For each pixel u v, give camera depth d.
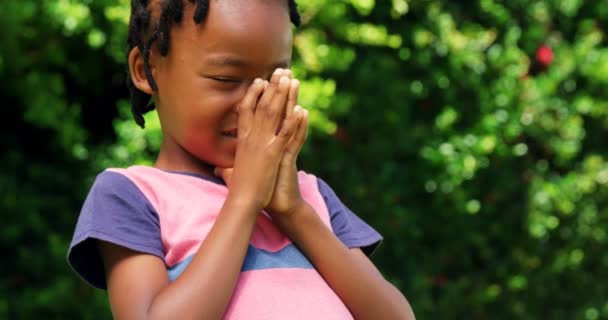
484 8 7.90
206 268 2.41
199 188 2.64
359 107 7.41
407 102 7.55
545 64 8.07
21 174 7.26
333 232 2.87
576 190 8.18
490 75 7.85
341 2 6.89
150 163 6.84
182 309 2.36
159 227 2.57
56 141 7.02
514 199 8.05
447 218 7.78
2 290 7.01
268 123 2.57
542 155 8.20
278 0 2.63
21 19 6.55
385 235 7.49
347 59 6.89
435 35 7.63
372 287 2.69
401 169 7.62
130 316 2.43
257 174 2.54
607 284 8.42
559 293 8.27
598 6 8.33
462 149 7.66
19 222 7.05
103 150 7.06
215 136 2.61
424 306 7.57
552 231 8.22
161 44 2.62
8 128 7.28
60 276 6.98
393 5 7.20
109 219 2.54
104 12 6.71
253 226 2.52
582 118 8.30
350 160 7.41
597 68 8.16
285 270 2.58
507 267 8.05
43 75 6.80
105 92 7.49
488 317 8.02
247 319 2.46
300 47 6.74
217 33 2.54
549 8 8.20
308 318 2.51
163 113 2.71
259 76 2.60
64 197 7.21
